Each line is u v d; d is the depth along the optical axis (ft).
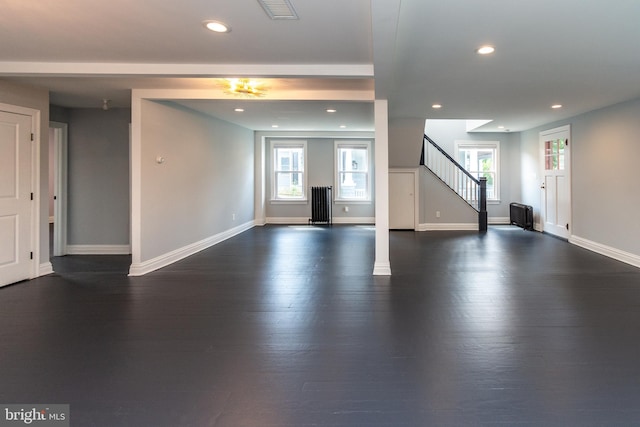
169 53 11.03
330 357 8.41
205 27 9.18
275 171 33.06
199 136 20.62
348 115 21.11
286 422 6.14
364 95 15.78
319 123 24.63
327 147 32.71
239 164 27.09
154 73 12.09
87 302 12.23
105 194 20.16
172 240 18.17
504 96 16.26
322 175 32.86
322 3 7.86
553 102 17.46
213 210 22.75
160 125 16.90
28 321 10.57
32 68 11.97
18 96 14.52
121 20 8.80
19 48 10.68
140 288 13.82
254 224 31.30
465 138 31.24
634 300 12.07
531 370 7.74
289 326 10.21
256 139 30.94
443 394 6.91
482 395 6.87
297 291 13.41
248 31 9.40
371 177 33.01
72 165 20.04
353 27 9.12
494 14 8.23
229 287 13.93
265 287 13.93
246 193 28.94
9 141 14.24
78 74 12.12
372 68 12.07
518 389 7.06
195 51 10.87
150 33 9.55
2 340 9.30
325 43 10.19
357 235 26.48
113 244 20.33
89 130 19.98
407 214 29.07
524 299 12.29
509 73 12.76
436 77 13.20
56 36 9.80
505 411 6.39
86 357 8.41
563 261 17.84
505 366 7.92
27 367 7.95
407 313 11.12
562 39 9.69
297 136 31.12
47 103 15.79
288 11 8.26
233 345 9.03
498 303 11.91
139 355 8.51
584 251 20.10
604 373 7.59
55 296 12.86
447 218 29.19
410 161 28.02
